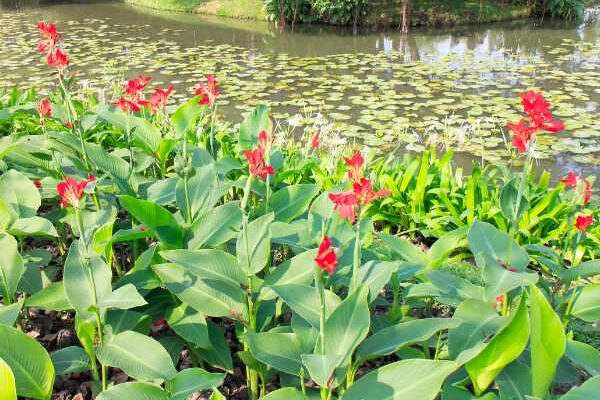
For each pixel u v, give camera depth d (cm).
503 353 169
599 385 165
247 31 1468
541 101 214
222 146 429
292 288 210
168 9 1811
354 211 193
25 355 190
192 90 923
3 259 250
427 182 414
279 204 288
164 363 206
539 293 158
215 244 248
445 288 231
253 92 900
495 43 1301
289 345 200
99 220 286
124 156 384
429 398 167
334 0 1444
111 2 2000
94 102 576
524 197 251
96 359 243
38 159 351
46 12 1820
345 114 789
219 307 223
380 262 223
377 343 196
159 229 244
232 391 243
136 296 211
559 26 1480
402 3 1405
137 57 1170
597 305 234
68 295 224
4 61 1141
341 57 1180
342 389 203
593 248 359
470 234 250
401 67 1073
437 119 755
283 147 524
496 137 698
